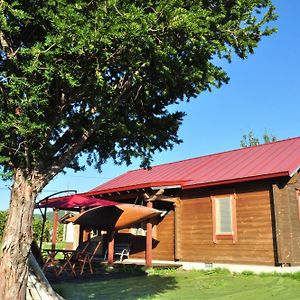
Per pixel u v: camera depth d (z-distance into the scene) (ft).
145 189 52.31
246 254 45.70
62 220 58.39
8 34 17.53
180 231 53.52
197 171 57.36
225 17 22.00
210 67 21.88
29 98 16.03
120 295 30.96
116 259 59.77
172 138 26.27
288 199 44.34
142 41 16.93
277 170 43.52
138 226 59.98
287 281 38.04
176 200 54.44
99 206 47.88
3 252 17.38
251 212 46.32
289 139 57.67
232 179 46.78
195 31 17.70
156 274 45.47
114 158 24.82
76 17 15.21
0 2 15.69
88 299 28.99
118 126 21.94
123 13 16.01
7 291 16.90
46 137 18.42
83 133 20.57
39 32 18.71
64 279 39.27
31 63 15.88
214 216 49.96
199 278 42.04
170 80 21.99
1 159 16.62
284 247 42.57
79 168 25.46
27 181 18.15
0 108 16.48
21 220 17.74
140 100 24.85
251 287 35.53
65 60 16.69
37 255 33.58
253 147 60.75
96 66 17.54
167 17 16.93
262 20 22.39
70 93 18.72
